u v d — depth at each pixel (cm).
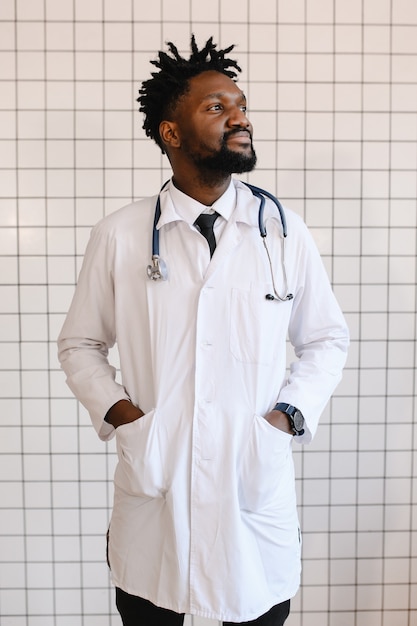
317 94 230
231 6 227
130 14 226
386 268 234
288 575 151
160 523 146
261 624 151
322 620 241
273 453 141
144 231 151
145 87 153
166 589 144
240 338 143
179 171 148
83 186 229
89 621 239
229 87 142
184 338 144
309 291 157
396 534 240
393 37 229
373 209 233
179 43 227
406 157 232
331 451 237
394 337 235
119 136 228
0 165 228
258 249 148
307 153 231
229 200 149
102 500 236
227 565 141
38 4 225
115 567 152
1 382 232
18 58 226
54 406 233
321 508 238
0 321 231
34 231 230
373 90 230
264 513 146
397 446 238
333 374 153
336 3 228
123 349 150
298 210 232
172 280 145
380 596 241
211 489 141
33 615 238
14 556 237
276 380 148
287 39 228
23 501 235
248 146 140
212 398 142
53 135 228
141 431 142
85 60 227
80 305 156
